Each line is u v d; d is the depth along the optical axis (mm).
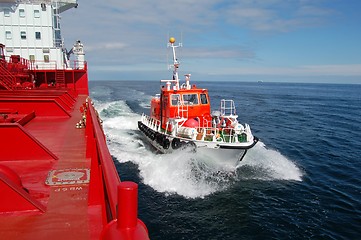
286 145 22547
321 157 19109
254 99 71750
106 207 2910
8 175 3312
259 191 12734
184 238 9414
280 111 47219
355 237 9703
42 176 4262
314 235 9742
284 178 14359
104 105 39875
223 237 9523
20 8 27500
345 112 47531
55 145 6172
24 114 9414
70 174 4301
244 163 15523
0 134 4867
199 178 13359
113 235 1329
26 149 4988
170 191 12391
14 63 18734
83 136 7152
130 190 1377
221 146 13039
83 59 26031
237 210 11117
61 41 31531
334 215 11070
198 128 14758
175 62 17578
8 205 3004
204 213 10867
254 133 27422
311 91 133000
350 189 13578
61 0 31500
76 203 3340
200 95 16422
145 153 17484
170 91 16000
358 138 25922
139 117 30594
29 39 28016
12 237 2617
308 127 31844
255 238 9516
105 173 2174
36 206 3078
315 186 13758
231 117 14656
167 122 15961
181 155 13766
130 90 84500
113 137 21453
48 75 24703
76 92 24250
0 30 27344
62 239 2621
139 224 1438
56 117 10211
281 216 10844
